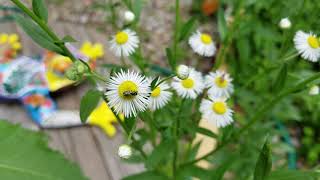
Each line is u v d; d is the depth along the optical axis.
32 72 0.26
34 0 0.14
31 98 0.25
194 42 0.20
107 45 0.30
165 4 0.47
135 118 0.14
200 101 0.20
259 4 0.31
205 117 0.18
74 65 0.13
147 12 0.46
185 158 0.23
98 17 0.44
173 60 0.18
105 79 0.13
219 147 0.19
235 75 0.27
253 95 0.29
